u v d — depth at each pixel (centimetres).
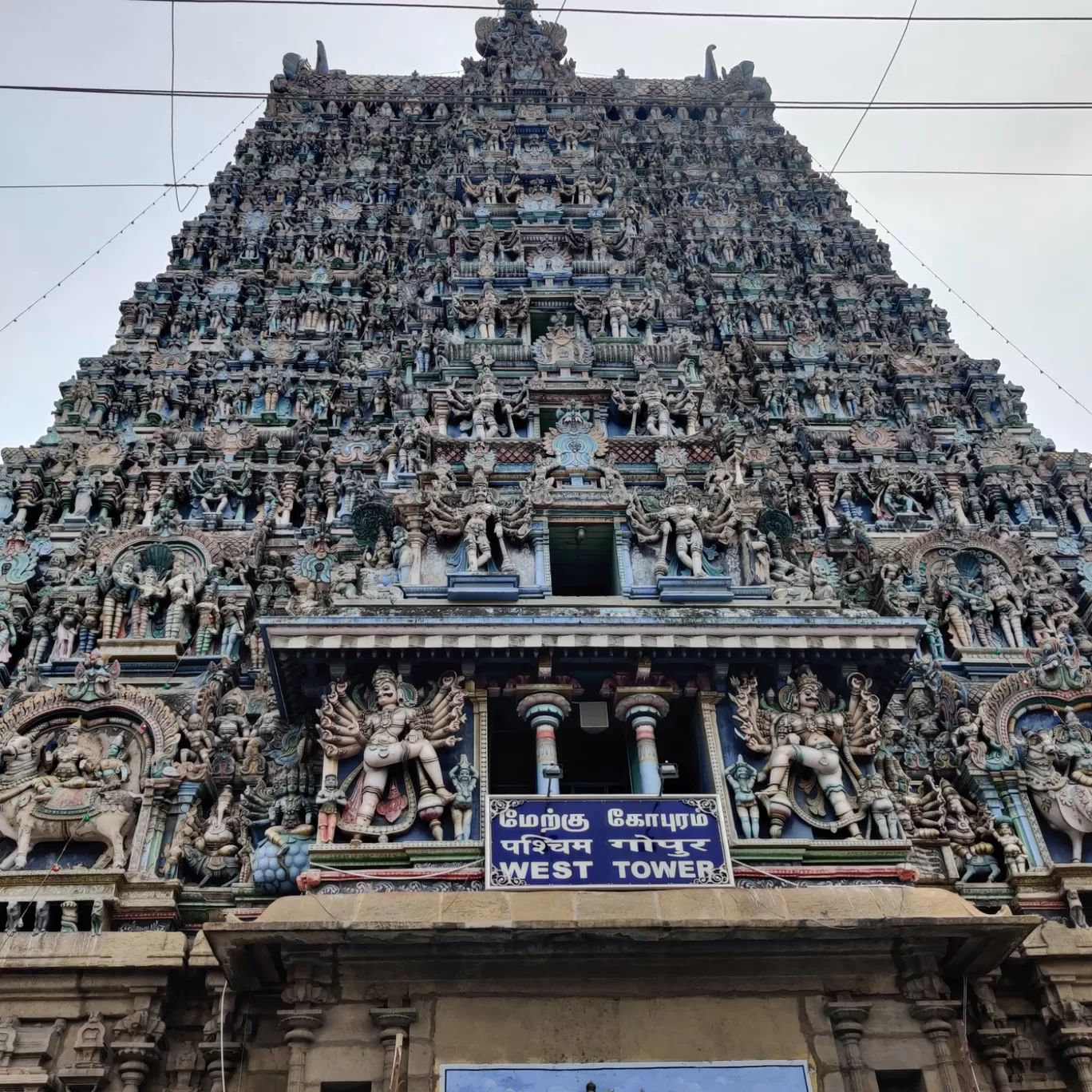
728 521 2125
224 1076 1538
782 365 3192
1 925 1670
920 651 2300
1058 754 2022
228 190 3831
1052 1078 1669
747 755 1800
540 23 4903
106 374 2897
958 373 3228
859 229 3975
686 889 1552
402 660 1803
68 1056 1566
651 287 3000
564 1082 1413
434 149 4169
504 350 2716
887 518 2638
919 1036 1498
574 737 1922
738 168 4334
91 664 2042
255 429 2725
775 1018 1492
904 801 1881
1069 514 2733
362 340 3180
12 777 1816
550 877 1556
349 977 1494
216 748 1941
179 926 1709
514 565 2056
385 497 2247
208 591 2241
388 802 1720
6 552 2338
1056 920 1817
